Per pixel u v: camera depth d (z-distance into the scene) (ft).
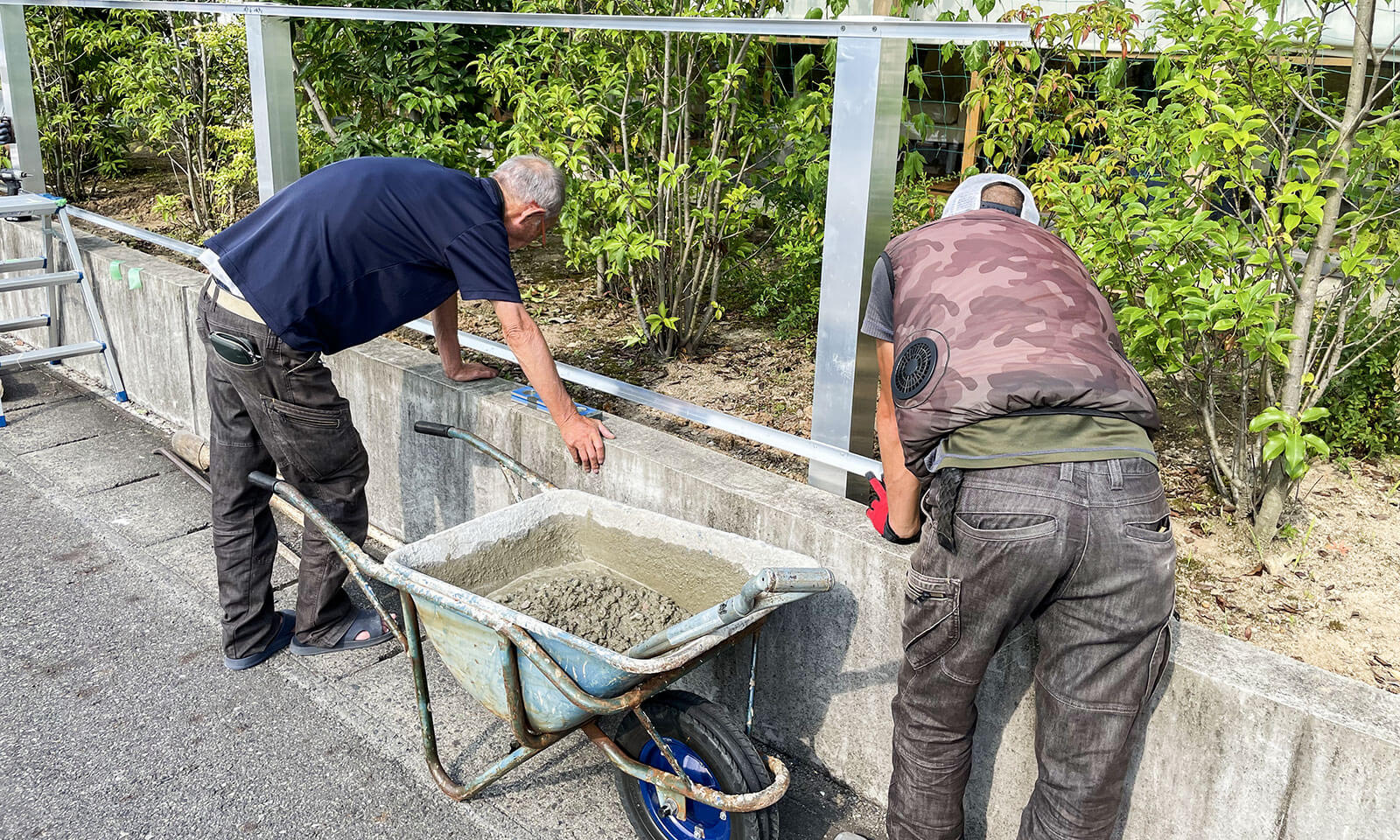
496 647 8.18
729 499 9.97
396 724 10.75
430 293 10.39
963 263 7.20
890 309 7.73
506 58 16.26
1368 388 11.88
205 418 17.47
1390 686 8.23
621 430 11.21
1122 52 11.87
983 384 6.64
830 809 9.64
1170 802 7.70
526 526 9.88
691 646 7.76
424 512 13.78
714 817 8.77
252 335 10.22
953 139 19.49
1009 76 12.49
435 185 9.84
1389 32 14.33
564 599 9.53
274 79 14.92
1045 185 11.40
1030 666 8.12
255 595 11.51
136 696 11.11
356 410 14.24
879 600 9.03
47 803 9.52
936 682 7.39
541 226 10.41
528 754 8.75
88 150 28.96
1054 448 6.52
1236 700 7.16
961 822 7.97
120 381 19.48
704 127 15.84
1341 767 6.81
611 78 14.78
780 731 10.27
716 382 14.53
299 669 11.64
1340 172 9.67
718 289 17.79
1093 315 7.01
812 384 14.25
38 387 20.25
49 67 27.30
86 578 13.42
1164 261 9.40
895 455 7.91
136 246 22.98
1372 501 11.07
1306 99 10.11
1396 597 9.43
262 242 9.95
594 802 9.72
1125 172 11.09
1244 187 9.60
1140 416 6.70
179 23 24.13
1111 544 6.45
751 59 15.14
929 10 16.71
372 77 19.43
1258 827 7.30
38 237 20.43
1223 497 10.82
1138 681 6.84
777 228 16.16
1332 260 10.89
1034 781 8.36
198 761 10.13
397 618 12.49
